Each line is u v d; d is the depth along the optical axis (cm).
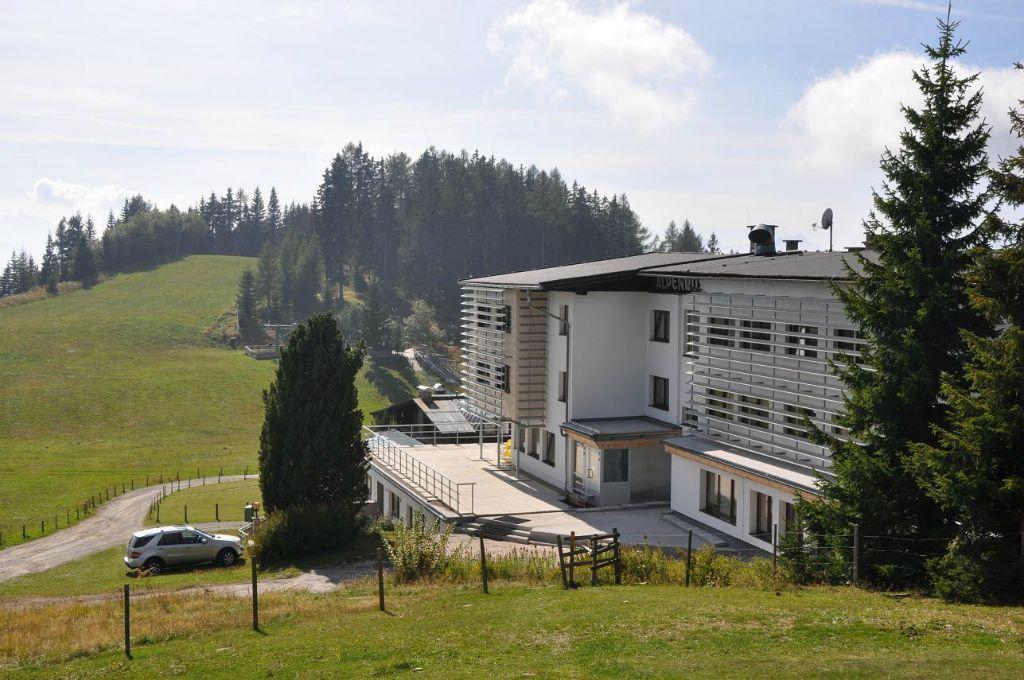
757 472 2573
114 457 7388
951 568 1597
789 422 2681
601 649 1346
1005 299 1591
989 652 1151
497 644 1434
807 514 1981
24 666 1582
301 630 1727
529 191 16312
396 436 5031
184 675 1434
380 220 16500
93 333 12950
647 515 3167
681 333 3391
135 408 9381
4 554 3941
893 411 1845
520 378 3841
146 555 3269
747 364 2825
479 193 15038
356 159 16438
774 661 1189
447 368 11731
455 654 1395
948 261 1825
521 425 3838
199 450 7862
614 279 3475
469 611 1739
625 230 15425
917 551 1798
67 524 4694
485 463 4294
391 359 11900
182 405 9569
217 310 15050
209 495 5491
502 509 3284
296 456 3522
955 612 1392
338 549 3328
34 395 9606
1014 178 1602
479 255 15000
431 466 4200
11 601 2684
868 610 1446
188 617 1967
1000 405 1526
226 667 1462
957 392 1577
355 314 13075
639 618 1504
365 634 1602
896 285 1853
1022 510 1537
